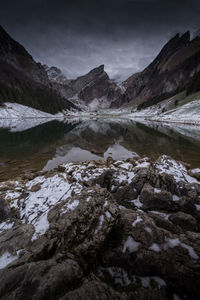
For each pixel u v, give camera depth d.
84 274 4.67
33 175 13.01
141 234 5.53
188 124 52.38
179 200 8.59
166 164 11.98
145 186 9.52
